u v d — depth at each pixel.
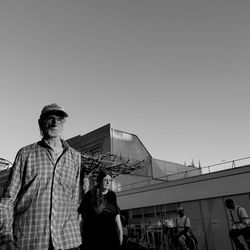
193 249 10.66
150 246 13.17
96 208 4.12
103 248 4.00
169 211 16.42
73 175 2.13
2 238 1.74
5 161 23.45
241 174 13.72
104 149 24.44
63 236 1.87
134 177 24.78
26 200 1.87
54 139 2.13
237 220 8.10
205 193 14.94
